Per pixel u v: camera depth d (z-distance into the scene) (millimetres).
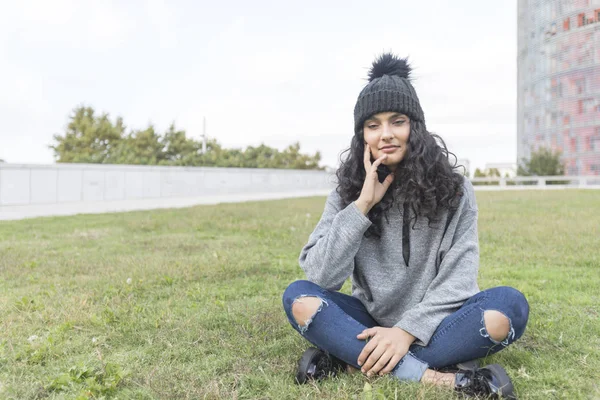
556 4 35469
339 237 1939
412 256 1999
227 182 21375
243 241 6195
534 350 2338
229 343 2438
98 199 15812
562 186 22297
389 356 1786
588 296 3289
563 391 1853
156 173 17906
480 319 1739
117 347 2457
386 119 1960
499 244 5574
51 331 2648
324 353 2008
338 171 2176
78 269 4465
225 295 3496
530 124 38844
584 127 33688
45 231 7676
